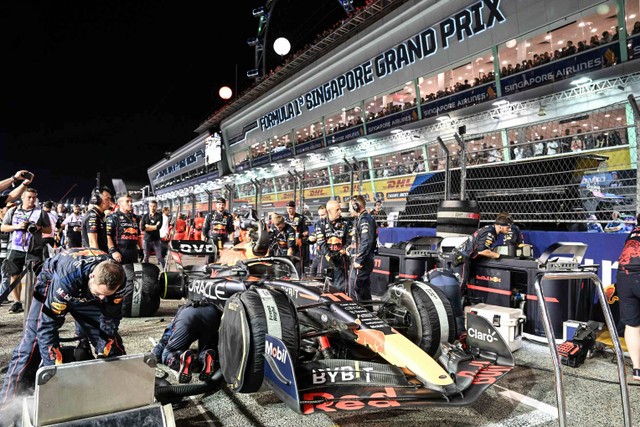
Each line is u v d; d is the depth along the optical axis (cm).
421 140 1641
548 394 364
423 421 313
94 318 311
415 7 1524
